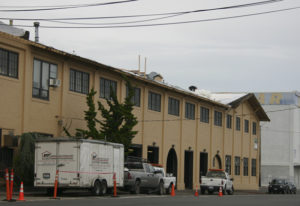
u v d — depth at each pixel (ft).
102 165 93.61
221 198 112.47
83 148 87.66
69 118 116.37
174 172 163.12
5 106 98.89
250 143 225.97
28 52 104.73
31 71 105.81
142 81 144.25
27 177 96.17
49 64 111.24
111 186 96.94
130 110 119.24
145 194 113.60
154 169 114.93
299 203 98.02
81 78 121.60
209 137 186.80
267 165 292.40
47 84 110.42
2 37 98.12
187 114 171.73
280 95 297.12
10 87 100.22
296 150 297.94
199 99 177.06
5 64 99.55
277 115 293.23
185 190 162.61
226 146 200.75
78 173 86.43
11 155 100.58
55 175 86.74
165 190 122.42
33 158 96.37
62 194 93.50
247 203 92.84
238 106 212.43
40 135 101.35
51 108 111.24
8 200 72.28
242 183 215.72
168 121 159.12
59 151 87.51
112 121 116.78
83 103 121.39
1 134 97.81
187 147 170.40
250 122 226.79
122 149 101.30
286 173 288.30
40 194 93.56
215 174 144.46
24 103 103.30
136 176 106.73
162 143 155.43
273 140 292.81
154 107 152.46
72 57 114.93
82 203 72.13
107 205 70.33
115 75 133.90
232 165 205.46
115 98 118.42
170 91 160.04
